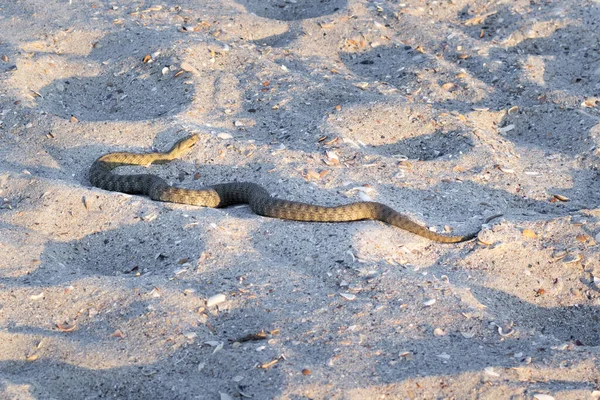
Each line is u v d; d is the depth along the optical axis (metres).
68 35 16.67
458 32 17.02
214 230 10.59
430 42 16.75
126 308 9.20
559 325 9.63
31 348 8.68
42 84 15.16
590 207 11.53
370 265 9.92
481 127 13.74
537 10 17.66
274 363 8.32
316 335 8.77
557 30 17.00
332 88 14.80
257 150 12.67
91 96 15.18
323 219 10.98
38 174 12.41
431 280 9.70
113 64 15.75
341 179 11.96
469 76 15.35
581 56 16.23
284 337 8.74
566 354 8.52
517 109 14.30
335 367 8.27
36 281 9.70
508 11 17.75
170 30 16.69
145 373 8.29
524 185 12.11
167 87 14.89
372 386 8.02
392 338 8.74
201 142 12.92
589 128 13.41
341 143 12.88
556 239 10.60
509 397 7.92
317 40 16.89
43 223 11.03
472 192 11.89
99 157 12.63
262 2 18.86
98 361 8.44
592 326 9.62
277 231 10.66
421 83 15.22
